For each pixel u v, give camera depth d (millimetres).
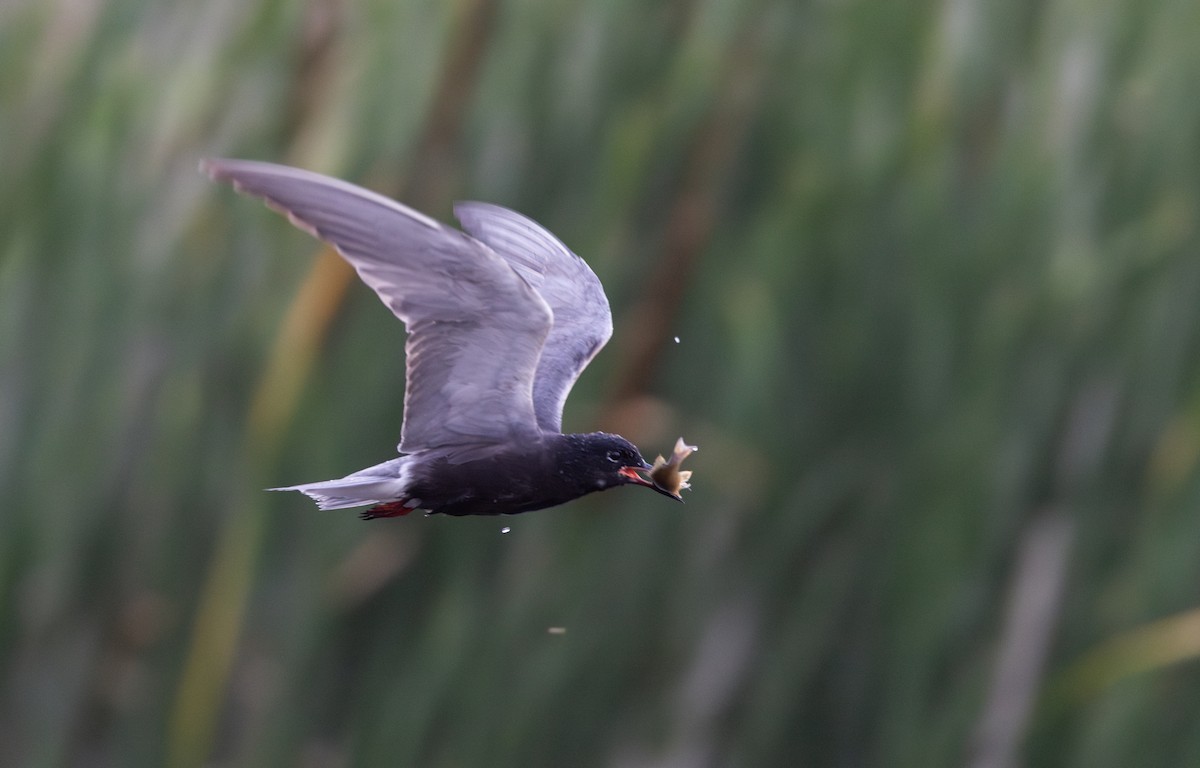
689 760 10609
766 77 10953
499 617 10625
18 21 11781
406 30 11320
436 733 10547
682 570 10703
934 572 10383
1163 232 10672
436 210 11078
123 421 11242
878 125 10883
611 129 10953
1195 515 10359
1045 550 10602
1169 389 10570
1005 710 10422
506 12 11250
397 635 10836
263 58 11570
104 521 11148
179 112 11586
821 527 10609
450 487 6809
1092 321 10625
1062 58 10930
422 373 6734
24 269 11367
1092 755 10312
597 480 6875
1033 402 10625
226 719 11211
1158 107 10820
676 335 10648
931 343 10570
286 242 11250
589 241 10727
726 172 10852
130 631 11094
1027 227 10711
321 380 10812
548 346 7605
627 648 10672
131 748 10961
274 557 10875
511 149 11117
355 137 11258
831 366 10648
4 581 11008
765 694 10523
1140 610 10375
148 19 11766
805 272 10758
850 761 10523
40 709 11133
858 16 10969
